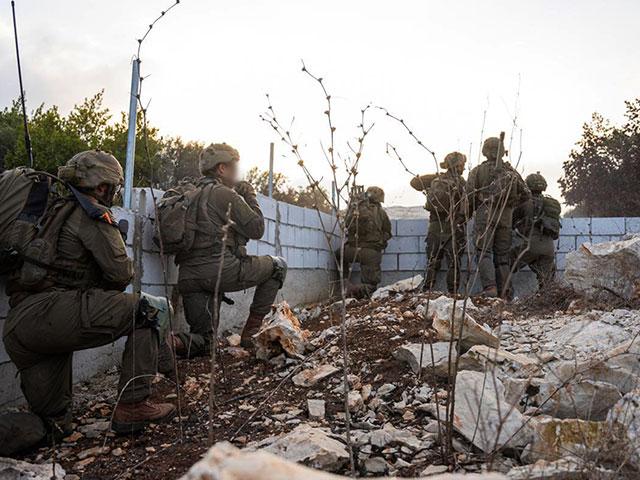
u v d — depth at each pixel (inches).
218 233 168.9
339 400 131.7
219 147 179.5
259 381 149.1
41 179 115.8
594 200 712.4
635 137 690.2
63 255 115.0
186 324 210.8
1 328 130.3
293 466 37.9
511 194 264.2
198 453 108.3
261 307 182.9
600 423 93.0
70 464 107.3
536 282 351.3
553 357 140.8
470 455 97.7
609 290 201.2
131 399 117.6
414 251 374.9
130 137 185.9
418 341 157.0
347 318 203.9
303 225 320.2
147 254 187.8
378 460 96.3
